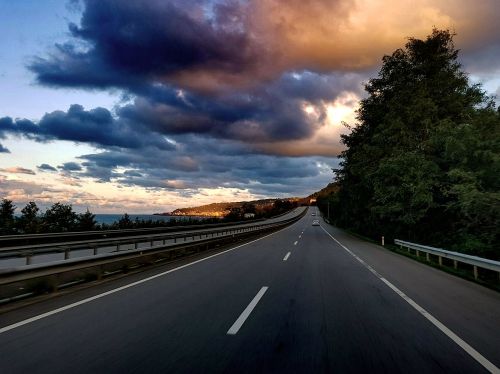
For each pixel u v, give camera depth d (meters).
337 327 6.39
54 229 37.88
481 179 22.44
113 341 5.46
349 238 39.25
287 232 49.91
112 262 11.45
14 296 8.23
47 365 4.56
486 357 5.07
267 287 10.13
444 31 33.12
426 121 27.98
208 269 13.74
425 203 28.34
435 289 10.61
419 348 5.39
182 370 4.44
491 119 24.03
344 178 45.72
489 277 14.27
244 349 5.19
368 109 39.09
